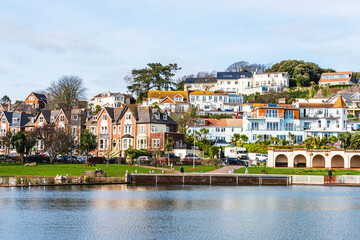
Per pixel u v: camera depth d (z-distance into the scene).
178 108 187.50
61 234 53.94
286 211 68.69
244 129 151.50
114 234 54.34
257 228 58.22
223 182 99.56
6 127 155.75
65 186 89.56
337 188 94.62
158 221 61.12
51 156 118.31
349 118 165.38
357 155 112.94
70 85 186.50
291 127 152.88
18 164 111.56
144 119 131.62
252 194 84.88
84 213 64.94
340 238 53.94
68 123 137.25
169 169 105.50
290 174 103.56
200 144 135.38
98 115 140.00
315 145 125.75
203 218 63.47
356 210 69.75
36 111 195.12
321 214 66.88
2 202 71.19
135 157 117.44
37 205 69.44
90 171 95.25
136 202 74.00
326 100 190.00
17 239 51.75
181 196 81.19
